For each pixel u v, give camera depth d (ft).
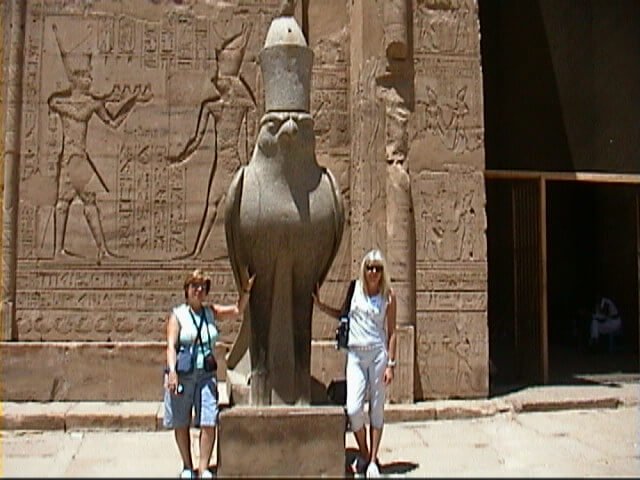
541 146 44.37
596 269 59.47
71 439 25.88
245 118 33.22
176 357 20.03
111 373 30.63
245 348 24.48
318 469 19.90
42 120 32.32
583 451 24.00
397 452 23.79
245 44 33.45
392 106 32.01
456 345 31.60
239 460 19.77
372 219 31.53
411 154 32.09
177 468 21.34
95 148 32.45
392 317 21.25
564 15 43.93
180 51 33.14
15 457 22.99
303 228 20.49
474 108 32.63
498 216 46.75
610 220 57.11
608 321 52.16
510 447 24.54
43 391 30.30
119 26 32.91
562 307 61.41
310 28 34.04
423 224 31.91
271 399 20.83
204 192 32.78
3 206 31.71
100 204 32.30
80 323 31.81
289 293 20.97
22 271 31.76
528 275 37.11
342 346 20.99
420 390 31.14
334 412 20.17
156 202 32.55
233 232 20.85
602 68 43.50
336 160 33.65
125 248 32.30
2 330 31.22
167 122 32.83
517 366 38.24
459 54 32.73
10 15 32.42
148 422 27.32
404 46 31.89
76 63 32.60
